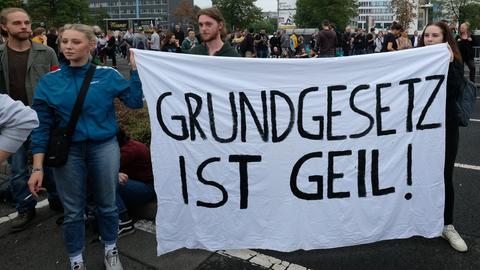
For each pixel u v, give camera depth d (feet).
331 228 10.37
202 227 10.26
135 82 9.62
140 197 12.57
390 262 10.24
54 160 8.79
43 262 10.77
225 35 13.08
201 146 10.00
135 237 11.75
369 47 73.92
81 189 9.34
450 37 10.52
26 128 5.84
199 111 9.89
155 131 9.87
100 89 9.07
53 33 48.14
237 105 9.93
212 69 9.81
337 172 10.22
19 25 12.09
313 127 10.08
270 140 10.05
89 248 11.22
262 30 66.54
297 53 76.38
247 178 10.12
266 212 10.24
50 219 13.12
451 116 10.55
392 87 10.11
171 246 10.28
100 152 9.25
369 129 10.18
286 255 10.69
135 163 12.44
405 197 10.47
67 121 8.95
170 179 10.05
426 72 10.15
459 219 12.42
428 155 10.39
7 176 16.33
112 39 63.93
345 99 10.05
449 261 10.25
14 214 13.62
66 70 9.09
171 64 9.75
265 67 9.84
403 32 42.63
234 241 10.32
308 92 9.98
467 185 15.10
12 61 12.44
